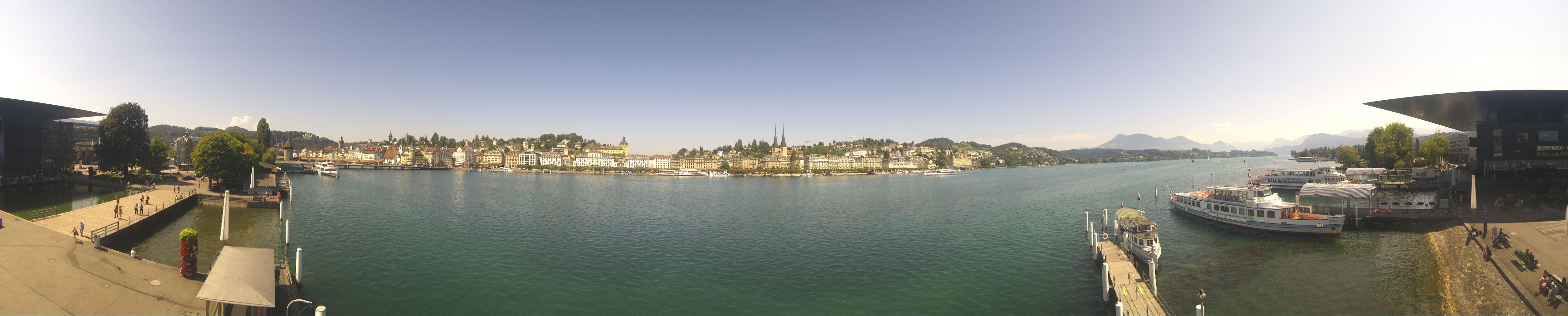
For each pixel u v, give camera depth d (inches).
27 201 3703.3
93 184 4842.5
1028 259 2519.7
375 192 5821.9
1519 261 1935.3
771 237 3184.1
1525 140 3417.8
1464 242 2368.4
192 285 1636.3
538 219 3796.8
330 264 2257.6
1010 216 4062.5
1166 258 2448.3
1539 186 3398.1
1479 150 3523.6
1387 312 1705.2
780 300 1932.8
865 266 2421.3
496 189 6747.1
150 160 5664.4
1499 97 3181.6
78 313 1304.1
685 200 5674.2
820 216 4242.1
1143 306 1739.7
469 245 2733.8
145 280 1606.8
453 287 1991.9
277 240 2728.8
